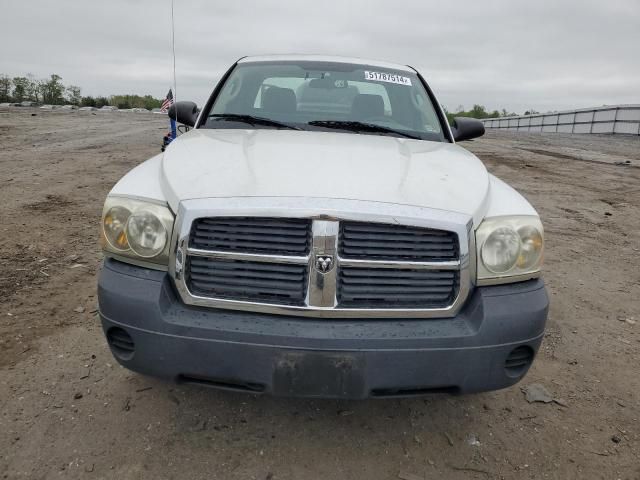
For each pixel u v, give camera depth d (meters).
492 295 2.09
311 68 3.75
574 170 11.48
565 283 4.41
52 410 2.41
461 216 2.05
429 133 3.37
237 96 3.52
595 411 2.66
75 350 2.92
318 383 1.97
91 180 7.58
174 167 2.33
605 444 2.42
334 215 1.95
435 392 2.08
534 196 8.23
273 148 2.57
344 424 2.45
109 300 2.07
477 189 2.28
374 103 3.47
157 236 2.07
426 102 3.69
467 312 2.08
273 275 2.00
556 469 2.25
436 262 2.02
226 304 2.02
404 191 2.12
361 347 1.95
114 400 2.51
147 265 2.11
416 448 2.33
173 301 2.06
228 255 1.99
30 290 3.64
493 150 16.00
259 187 2.06
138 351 2.04
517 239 2.14
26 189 6.78
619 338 3.45
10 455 2.12
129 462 2.13
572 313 3.81
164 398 2.55
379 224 1.98
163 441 2.26
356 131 3.29
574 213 7.16
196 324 1.98
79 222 5.37
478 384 2.07
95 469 2.08
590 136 28.05
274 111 3.40
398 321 2.04
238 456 2.20
